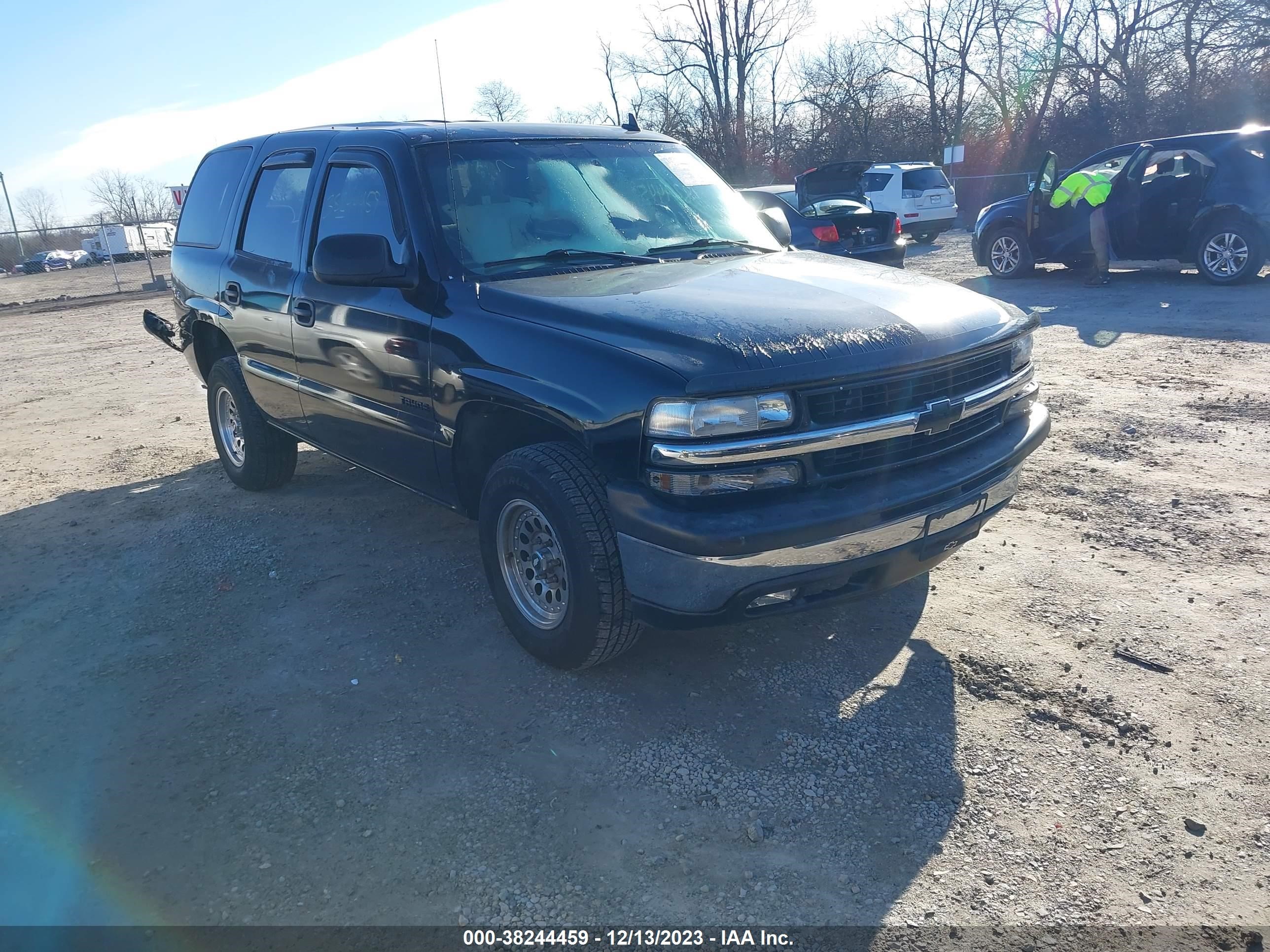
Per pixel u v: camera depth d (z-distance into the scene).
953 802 2.82
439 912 2.47
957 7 36.62
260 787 2.98
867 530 2.99
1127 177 12.07
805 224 12.98
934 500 3.17
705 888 2.52
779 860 2.62
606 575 3.18
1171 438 6.05
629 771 3.00
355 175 4.27
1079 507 5.05
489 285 3.60
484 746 3.15
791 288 3.46
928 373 3.16
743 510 2.89
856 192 17.61
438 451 3.81
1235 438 5.96
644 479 2.96
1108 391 7.22
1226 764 2.94
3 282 38.09
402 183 3.95
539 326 3.29
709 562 2.86
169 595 4.39
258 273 4.92
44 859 2.70
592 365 3.04
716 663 3.63
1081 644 3.67
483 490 3.57
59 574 4.69
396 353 3.85
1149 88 30.52
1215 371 7.59
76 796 2.97
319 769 3.06
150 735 3.29
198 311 5.58
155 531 5.22
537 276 3.73
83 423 8.10
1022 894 2.48
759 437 2.87
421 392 3.78
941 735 3.14
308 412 4.77
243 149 5.48
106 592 4.46
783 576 2.92
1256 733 3.08
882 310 3.25
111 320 16.95
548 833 2.74
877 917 2.41
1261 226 11.14
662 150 4.75
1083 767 2.96
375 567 4.61
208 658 3.80
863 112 39.66
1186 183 11.73
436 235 3.78
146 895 2.55
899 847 2.65
